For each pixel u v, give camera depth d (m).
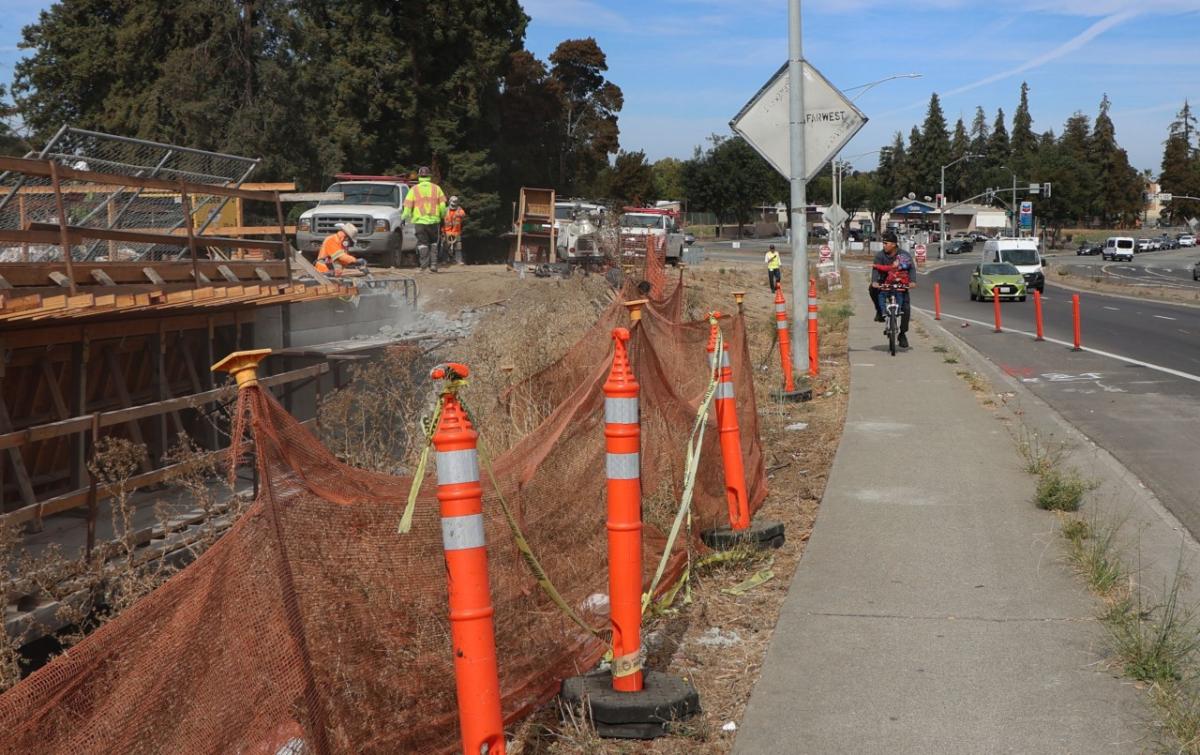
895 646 4.94
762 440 9.99
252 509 2.85
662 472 6.03
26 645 5.58
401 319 14.27
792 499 7.91
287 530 2.96
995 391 13.55
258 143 34.03
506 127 52.69
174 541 6.54
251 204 23.06
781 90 14.46
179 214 10.14
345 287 10.48
